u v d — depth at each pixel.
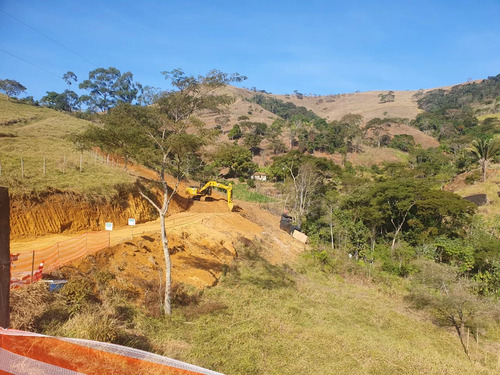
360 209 36.91
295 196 44.06
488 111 141.75
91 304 12.06
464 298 19.77
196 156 16.95
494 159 66.56
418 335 18.45
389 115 178.38
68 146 34.84
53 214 19.75
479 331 20.42
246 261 23.33
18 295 10.32
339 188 58.41
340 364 12.77
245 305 17.08
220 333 13.43
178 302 15.70
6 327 6.32
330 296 22.17
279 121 123.25
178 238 21.75
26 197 19.05
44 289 11.17
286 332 14.82
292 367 11.88
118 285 14.42
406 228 37.50
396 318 20.42
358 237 34.84
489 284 27.25
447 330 20.44
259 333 14.12
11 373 5.14
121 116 14.81
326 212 38.41
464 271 29.69
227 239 24.77
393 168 76.12
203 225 26.12
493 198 48.41
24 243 17.19
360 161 96.88
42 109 60.56
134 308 13.64
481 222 37.16
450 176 66.88
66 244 17.17
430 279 23.94
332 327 16.72
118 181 25.70
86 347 5.61
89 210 21.83
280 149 97.88
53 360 5.35
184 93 15.27
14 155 26.12
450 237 34.72
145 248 18.67
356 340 15.58
